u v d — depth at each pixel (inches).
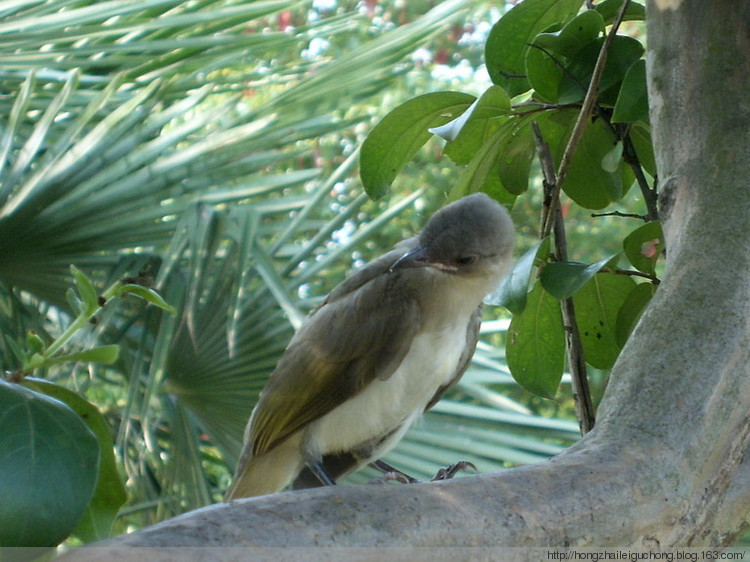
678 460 170.2
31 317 525.3
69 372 552.7
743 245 194.7
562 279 239.5
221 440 538.6
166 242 539.5
